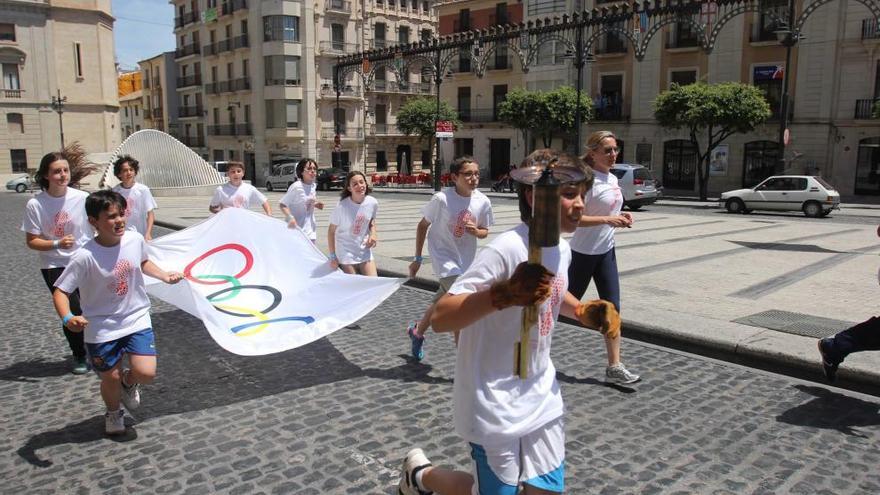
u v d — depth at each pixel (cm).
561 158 236
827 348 444
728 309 678
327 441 388
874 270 920
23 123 4456
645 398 457
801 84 3105
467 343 229
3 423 419
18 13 4362
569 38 3825
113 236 385
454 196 531
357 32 5219
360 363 538
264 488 333
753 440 388
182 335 621
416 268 559
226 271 592
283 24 4872
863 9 2912
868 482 338
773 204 2041
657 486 334
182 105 6356
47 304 768
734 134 3316
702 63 3372
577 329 646
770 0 2345
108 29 4847
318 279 568
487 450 227
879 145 3002
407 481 269
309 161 784
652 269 924
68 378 507
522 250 222
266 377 504
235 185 820
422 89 5662
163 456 370
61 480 342
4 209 2334
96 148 4762
